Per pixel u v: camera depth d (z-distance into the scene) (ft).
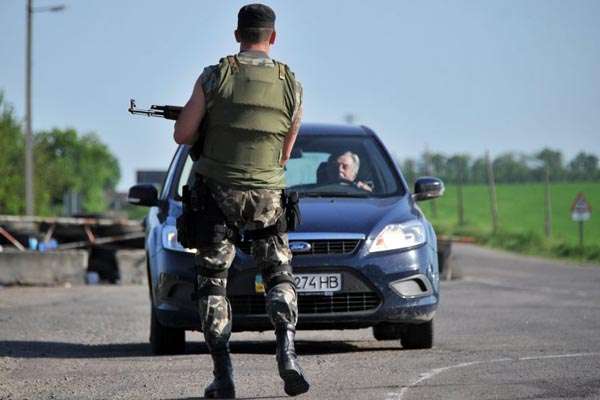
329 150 100.83
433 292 89.25
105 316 138.00
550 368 74.74
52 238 288.51
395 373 72.64
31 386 70.33
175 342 91.15
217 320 59.00
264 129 58.65
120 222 303.48
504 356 83.20
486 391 63.62
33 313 141.90
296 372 56.39
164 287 88.07
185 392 65.26
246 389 65.57
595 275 240.12
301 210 90.43
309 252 86.28
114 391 66.80
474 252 376.27
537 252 378.12
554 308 142.82
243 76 58.90
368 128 106.83
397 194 97.30
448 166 544.21
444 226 525.75
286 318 57.88
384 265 86.79
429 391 63.82
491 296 170.60
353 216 89.66
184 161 100.99
